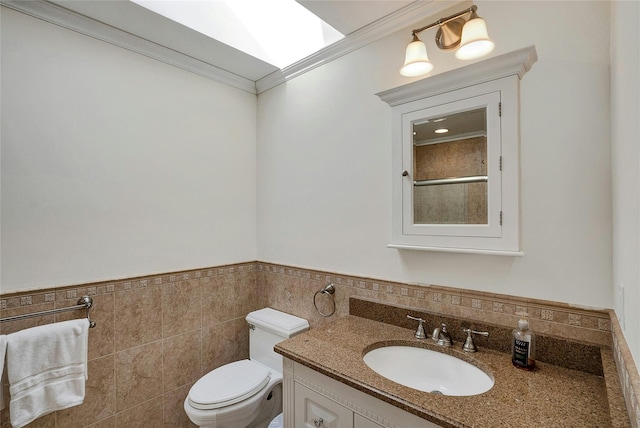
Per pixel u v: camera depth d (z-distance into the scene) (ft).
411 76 5.02
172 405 6.20
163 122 6.23
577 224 3.65
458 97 4.19
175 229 6.37
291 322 6.40
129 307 5.69
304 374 4.01
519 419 2.72
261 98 7.72
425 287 4.83
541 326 3.87
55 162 4.99
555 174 3.77
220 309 7.01
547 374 3.50
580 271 3.63
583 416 2.75
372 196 5.50
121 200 5.67
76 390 4.70
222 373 5.85
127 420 5.62
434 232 4.42
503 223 3.86
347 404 3.55
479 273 4.35
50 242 4.93
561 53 3.75
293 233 6.88
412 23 5.00
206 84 6.92
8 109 4.60
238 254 7.40
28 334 4.38
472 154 4.18
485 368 3.71
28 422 4.30
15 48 4.66
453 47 4.40
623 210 2.72
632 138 2.31
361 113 5.66
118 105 5.65
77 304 5.13
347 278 5.82
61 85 5.05
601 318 3.50
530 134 3.93
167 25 5.43
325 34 6.13
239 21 6.26
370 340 4.47
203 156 6.84
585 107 3.60
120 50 5.69
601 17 3.51
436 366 4.26
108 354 5.44
